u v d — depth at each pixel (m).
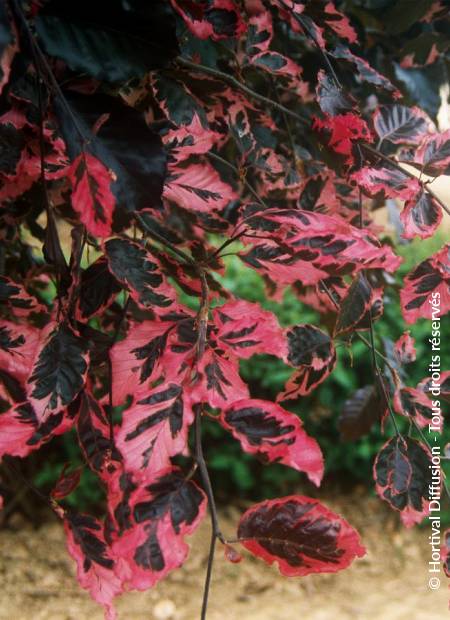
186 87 0.83
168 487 0.58
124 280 0.69
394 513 3.62
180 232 1.21
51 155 0.72
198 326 0.64
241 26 0.72
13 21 0.58
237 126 0.94
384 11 1.13
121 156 0.61
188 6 0.70
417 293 0.76
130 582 0.56
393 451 0.78
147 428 0.58
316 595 3.16
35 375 0.64
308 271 0.70
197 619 2.99
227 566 3.32
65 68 0.67
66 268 0.69
